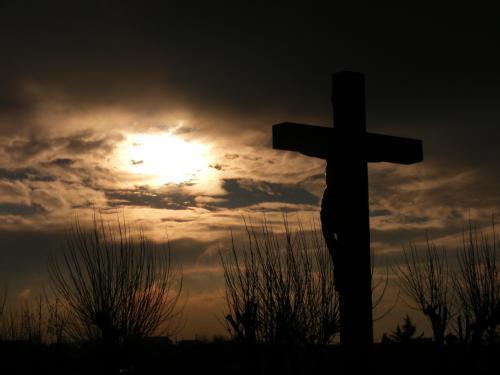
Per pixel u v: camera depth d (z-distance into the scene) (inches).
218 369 431.8
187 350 547.2
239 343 302.8
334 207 250.2
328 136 251.1
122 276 486.9
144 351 518.0
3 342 639.1
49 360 578.6
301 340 299.0
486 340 384.8
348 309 241.6
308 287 309.7
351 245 246.2
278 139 243.8
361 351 238.2
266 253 320.2
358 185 251.0
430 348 446.9
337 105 254.8
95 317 473.4
